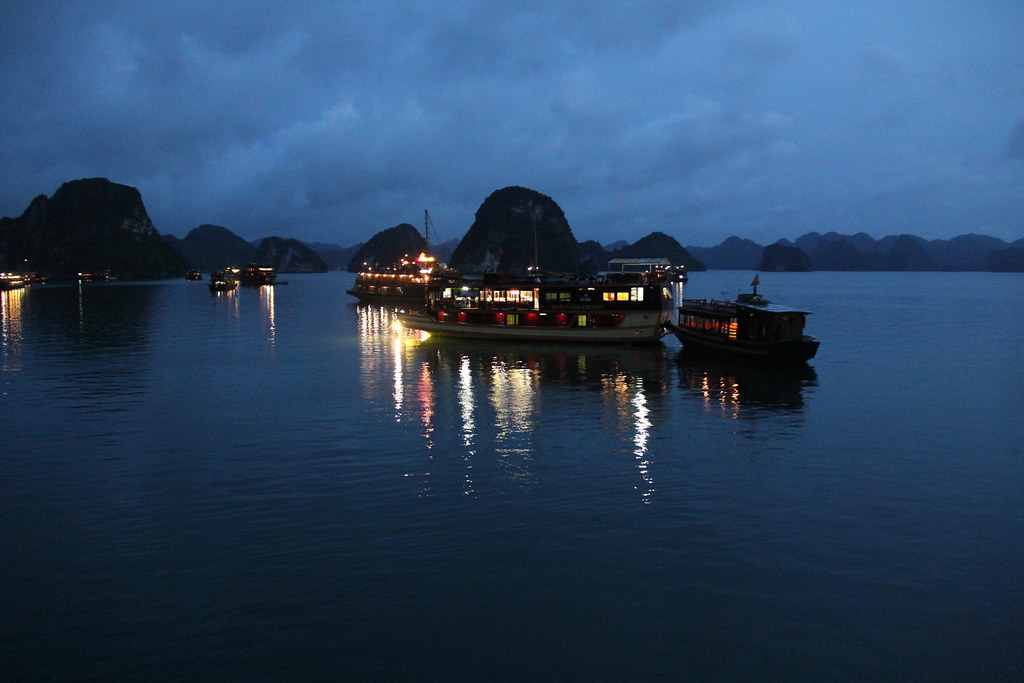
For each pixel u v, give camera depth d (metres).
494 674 18.69
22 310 161.62
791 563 24.64
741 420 46.00
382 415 47.84
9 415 48.09
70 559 25.22
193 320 131.12
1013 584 23.22
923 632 20.50
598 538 26.72
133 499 31.17
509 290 89.62
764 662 19.16
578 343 86.69
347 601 22.19
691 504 30.23
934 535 27.02
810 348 67.31
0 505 30.55
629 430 43.38
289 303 188.12
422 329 97.19
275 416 47.56
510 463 36.34
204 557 25.27
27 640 20.20
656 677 18.55
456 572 24.05
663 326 83.88
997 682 18.39
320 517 28.91
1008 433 42.47
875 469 35.28
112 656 19.42
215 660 19.23
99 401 52.97
